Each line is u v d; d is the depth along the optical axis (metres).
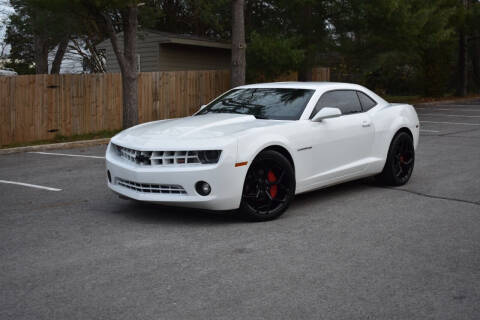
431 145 11.77
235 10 16.02
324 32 20.41
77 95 14.30
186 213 5.87
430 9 20.72
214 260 4.33
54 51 22.72
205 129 5.57
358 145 6.70
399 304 3.50
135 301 3.55
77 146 12.80
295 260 4.33
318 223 5.46
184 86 16.89
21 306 3.49
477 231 5.19
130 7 13.40
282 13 20.64
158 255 4.46
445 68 29.62
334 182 6.47
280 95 6.54
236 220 5.56
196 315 3.33
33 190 7.43
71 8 12.52
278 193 5.68
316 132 6.09
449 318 3.30
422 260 4.34
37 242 4.89
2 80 12.77
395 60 27.86
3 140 12.88
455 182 7.63
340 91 6.80
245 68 17.94
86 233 5.16
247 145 5.29
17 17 16.78
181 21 29.14
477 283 3.86
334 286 3.79
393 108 7.38
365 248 4.64
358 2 19.12
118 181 5.68
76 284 3.85
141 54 21.53
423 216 5.75
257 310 3.40
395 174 7.27
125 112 14.33
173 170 5.16
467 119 18.19
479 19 28.53
